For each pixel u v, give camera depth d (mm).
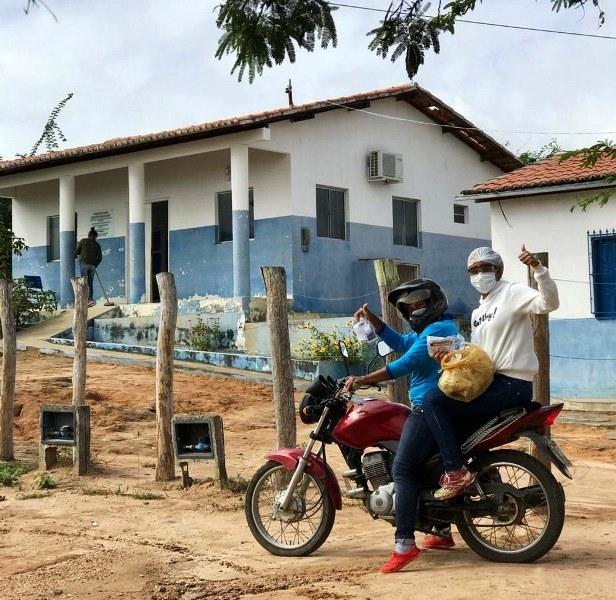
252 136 22547
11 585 6426
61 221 26500
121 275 27266
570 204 18281
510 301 6457
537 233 18672
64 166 26375
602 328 17969
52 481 10320
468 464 6562
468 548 7059
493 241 19141
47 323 24406
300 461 7031
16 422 14367
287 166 23562
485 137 27609
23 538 7855
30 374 18453
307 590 6004
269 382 18734
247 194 22922
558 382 18359
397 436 6723
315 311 23828
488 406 6375
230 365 20234
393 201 26297
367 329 7316
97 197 27828
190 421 9961
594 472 11258
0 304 12039
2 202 33469
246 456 12039
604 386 17891
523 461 6441
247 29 7180
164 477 10352
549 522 6391
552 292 6285
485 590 5789
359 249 25062
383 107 25906
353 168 25062
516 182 18641
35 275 29047
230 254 24828
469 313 27953
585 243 18141
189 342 22703
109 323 23703
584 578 6020
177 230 25812
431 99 26219
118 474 10828
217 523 8336
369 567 6586
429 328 6730
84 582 6434
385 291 9766
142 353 21391
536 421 6363
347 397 6934
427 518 6574
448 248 27594
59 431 11000
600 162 18406
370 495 6812
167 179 26094
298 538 7324
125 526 8266
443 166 27609
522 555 6473
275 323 9250
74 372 11711
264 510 8617
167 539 7719
